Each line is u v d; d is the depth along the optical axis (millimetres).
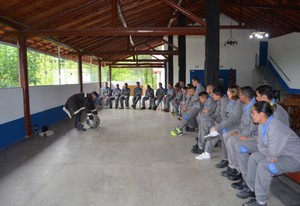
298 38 13391
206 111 4164
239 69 15656
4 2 4121
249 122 2984
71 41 8258
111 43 11148
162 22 10711
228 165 3260
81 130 6250
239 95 3426
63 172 3426
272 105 2479
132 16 8297
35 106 6254
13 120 5082
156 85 25234
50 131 5859
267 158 2307
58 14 5324
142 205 2518
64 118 8336
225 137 3344
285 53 14461
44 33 5215
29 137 5547
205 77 5434
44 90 6801
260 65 15945
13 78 5492
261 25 14289
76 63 11406
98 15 6422
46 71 7898
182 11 5332
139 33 5262
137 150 4480
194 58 15391
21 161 3908
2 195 2760
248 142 2787
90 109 6527
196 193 2762
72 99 6227
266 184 2307
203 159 3916
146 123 7309
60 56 9172
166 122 7469
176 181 3088
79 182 3088
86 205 2529
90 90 12836
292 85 14008
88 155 4203
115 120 7871
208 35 5262
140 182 3068
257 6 10195
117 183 3047
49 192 2824
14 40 5609
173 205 2510
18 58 5539
